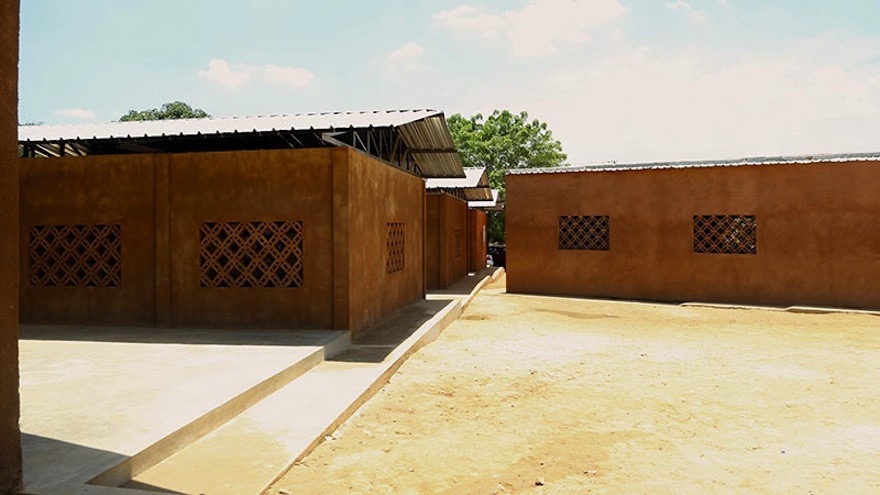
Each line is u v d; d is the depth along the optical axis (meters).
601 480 3.90
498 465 4.14
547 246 15.86
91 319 8.48
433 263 16.19
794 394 6.11
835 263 13.13
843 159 13.12
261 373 5.58
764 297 13.69
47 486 3.06
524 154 35.44
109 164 8.42
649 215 14.77
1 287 2.95
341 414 4.92
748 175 13.83
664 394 6.10
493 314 12.33
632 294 14.94
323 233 7.96
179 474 3.63
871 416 5.38
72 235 8.63
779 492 3.72
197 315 8.19
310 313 7.99
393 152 11.75
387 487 3.71
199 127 9.85
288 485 3.67
